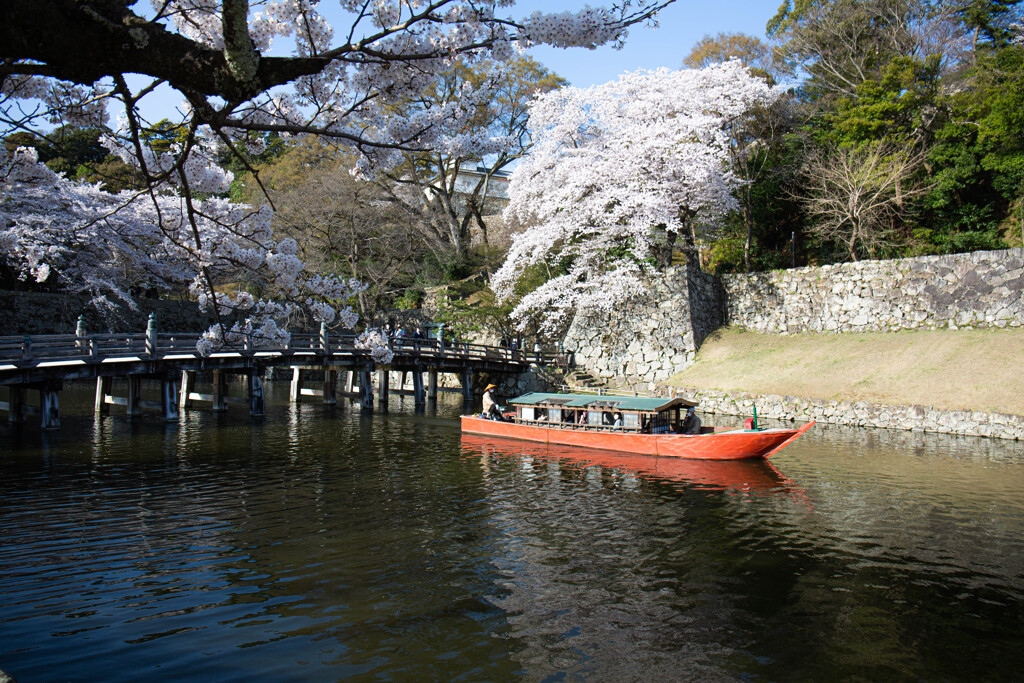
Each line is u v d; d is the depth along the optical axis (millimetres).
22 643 6953
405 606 8039
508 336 37094
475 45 5281
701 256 36406
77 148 34375
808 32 37250
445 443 19484
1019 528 11344
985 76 27531
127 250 26016
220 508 11977
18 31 3508
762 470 15961
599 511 12312
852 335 27656
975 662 6859
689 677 6527
